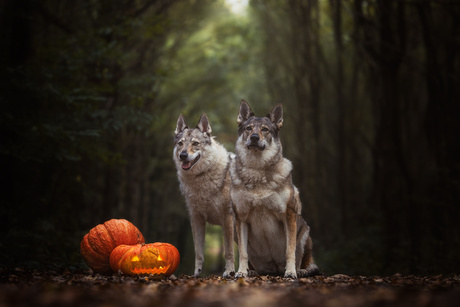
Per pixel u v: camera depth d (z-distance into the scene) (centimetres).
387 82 1375
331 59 2303
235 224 734
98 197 1741
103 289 486
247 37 2573
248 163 702
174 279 659
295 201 725
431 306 376
